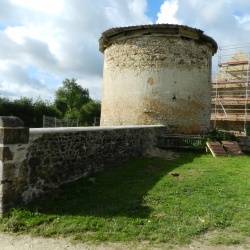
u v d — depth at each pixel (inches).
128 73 485.1
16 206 188.7
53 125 991.6
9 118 186.7
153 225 171.9
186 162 352.8
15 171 188.2
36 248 147.3
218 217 185.6
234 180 273.3
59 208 194.5
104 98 542.9
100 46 577.3
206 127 510.3
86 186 238.4
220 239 157.9
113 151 308.8
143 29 474.0
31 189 201.0
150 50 470.9
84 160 260.2
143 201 211.5
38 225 171.6
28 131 197.0
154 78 466.3
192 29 469.4
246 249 149.0
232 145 426.3
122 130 327.3
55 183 224.1
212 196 225.3
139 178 271.1
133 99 478.0
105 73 543.8
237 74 791.7
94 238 157.1
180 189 239.9
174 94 466.6
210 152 413.1
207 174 292.7
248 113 732.7
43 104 1055.0
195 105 485.1
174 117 465.7
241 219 183.3
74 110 1491.1
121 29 483.8
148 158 359.3
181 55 473.4
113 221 176.7
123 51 494.6
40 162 208.7
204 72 505.7
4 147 181.0
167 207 200.5
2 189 179.6
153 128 413.4
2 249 146.0
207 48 518.6
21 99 985.5
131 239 156.9
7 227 167.5
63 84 1776.6
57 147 225.6
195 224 174.7
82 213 188.1
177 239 157.2
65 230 164.7
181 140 430.3
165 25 458.0
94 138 275.4
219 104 780.6
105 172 280.7
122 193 227.3
